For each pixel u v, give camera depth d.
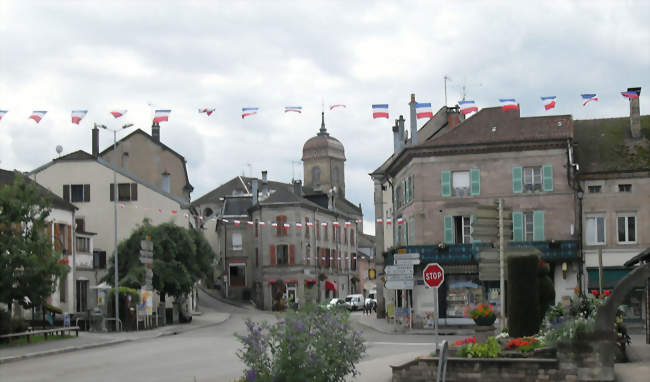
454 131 45.06
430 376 17.75
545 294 21.47
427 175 44.59
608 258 42.31
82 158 61.72
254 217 83.94
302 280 80.62
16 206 31.70
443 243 43.62
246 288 84.62
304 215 82.44
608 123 46.69
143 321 42.81
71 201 61.50
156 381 19.30
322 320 15.23
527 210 43.16
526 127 44.28
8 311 33.22
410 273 21.95
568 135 43.12
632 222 42.38
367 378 19.42
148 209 61.62
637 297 39.34
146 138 73.25
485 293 42.84
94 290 53.03
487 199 43.66
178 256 52.38
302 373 14.46
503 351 17.94
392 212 53.16
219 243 88.00
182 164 74.00
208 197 100.00
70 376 20.55
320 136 138.88
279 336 14.79
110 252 60.94
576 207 42.69
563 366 16.80
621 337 19.58
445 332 40.22
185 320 51.50
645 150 43.78
